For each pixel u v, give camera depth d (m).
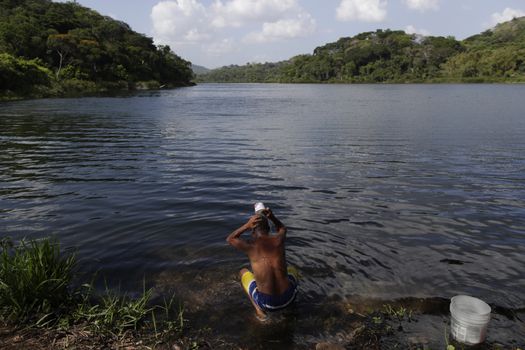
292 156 13.33
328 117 26.89
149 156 13.29
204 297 4.82
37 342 3.89
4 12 81.44
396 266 5.53
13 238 6.34
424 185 9.66
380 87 104.56
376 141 16.50
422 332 4.14
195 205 8.08
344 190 9.20
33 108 32.47
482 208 7.95
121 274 5.30
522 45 139.25
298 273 5.29
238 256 5.84
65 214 7.49
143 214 7.53
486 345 3.91
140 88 84.69
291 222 7.11
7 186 9.43
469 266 5.54
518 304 4.64
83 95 54.12
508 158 12.92
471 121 23.81
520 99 45.81
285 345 3.99
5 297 4.31
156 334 4.11
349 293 4.87
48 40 67.19
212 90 90.06
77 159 12.73
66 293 4.68
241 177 10.42
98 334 4.06
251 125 22.41
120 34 103.69
